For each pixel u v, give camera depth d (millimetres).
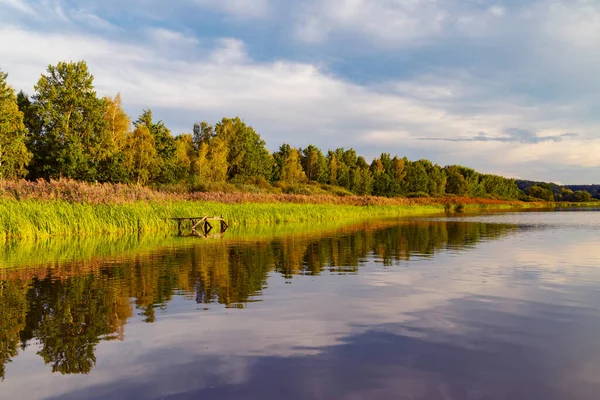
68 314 7984
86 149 42719
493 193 123812
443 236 23766
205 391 4918
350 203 60094
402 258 15070
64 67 42594
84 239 21453
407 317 7730
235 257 15242
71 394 4875
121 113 46562
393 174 99188
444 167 124125
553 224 34938
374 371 5422
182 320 7602
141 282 10859
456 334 6777
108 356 5977
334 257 15281
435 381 5133
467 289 9961
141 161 45375
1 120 36969
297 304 8664
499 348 6176
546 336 6664
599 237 22938
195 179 50156
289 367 5559
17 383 5160
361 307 8422
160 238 22359
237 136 74125
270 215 36531
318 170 83875
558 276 11523
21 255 15633
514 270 12523
